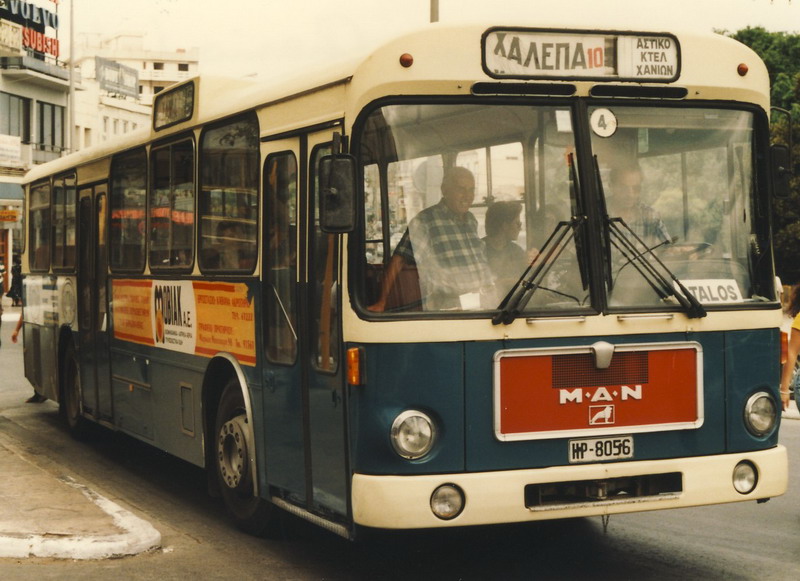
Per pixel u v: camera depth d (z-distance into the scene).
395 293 6.23
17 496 8.51
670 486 6.51
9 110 53.41
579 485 6.35
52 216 13.35
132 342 10.38
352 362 6.22
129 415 10.52
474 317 6.18
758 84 6.87
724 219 6.75
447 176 6.32
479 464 6.16
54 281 13.23
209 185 8.58
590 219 6.41
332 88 6.63
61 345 12.94
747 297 6.76
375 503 6.07
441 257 6.27
